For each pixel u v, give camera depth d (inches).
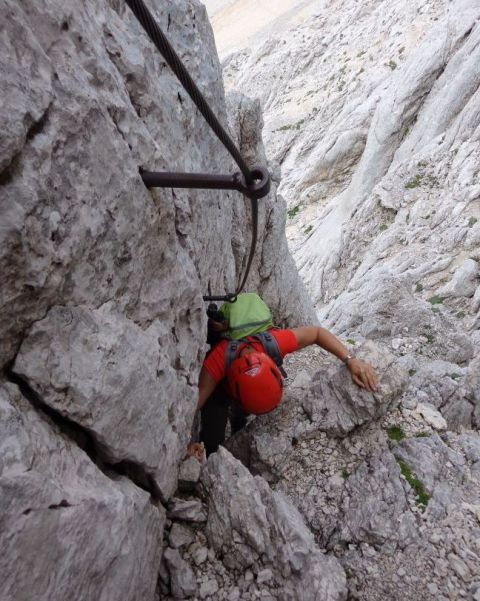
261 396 159.3
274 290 343.6
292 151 1766.7
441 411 222.1
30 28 79.7
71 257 90.0
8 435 79.0
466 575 144.3
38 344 88.7
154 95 130.1
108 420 103.8
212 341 183.3
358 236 1083.3
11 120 73.2
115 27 116.0
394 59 1599.4
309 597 130.0
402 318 418.3
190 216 154.0
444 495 166.1
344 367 188.9
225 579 137.9
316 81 1942.7
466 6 1245.7
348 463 178.4
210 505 147.3
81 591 87.8
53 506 81.4
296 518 148.9
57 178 84.4
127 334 109.0
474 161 987.3
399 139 1274.6
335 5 2250.2
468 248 842.2
